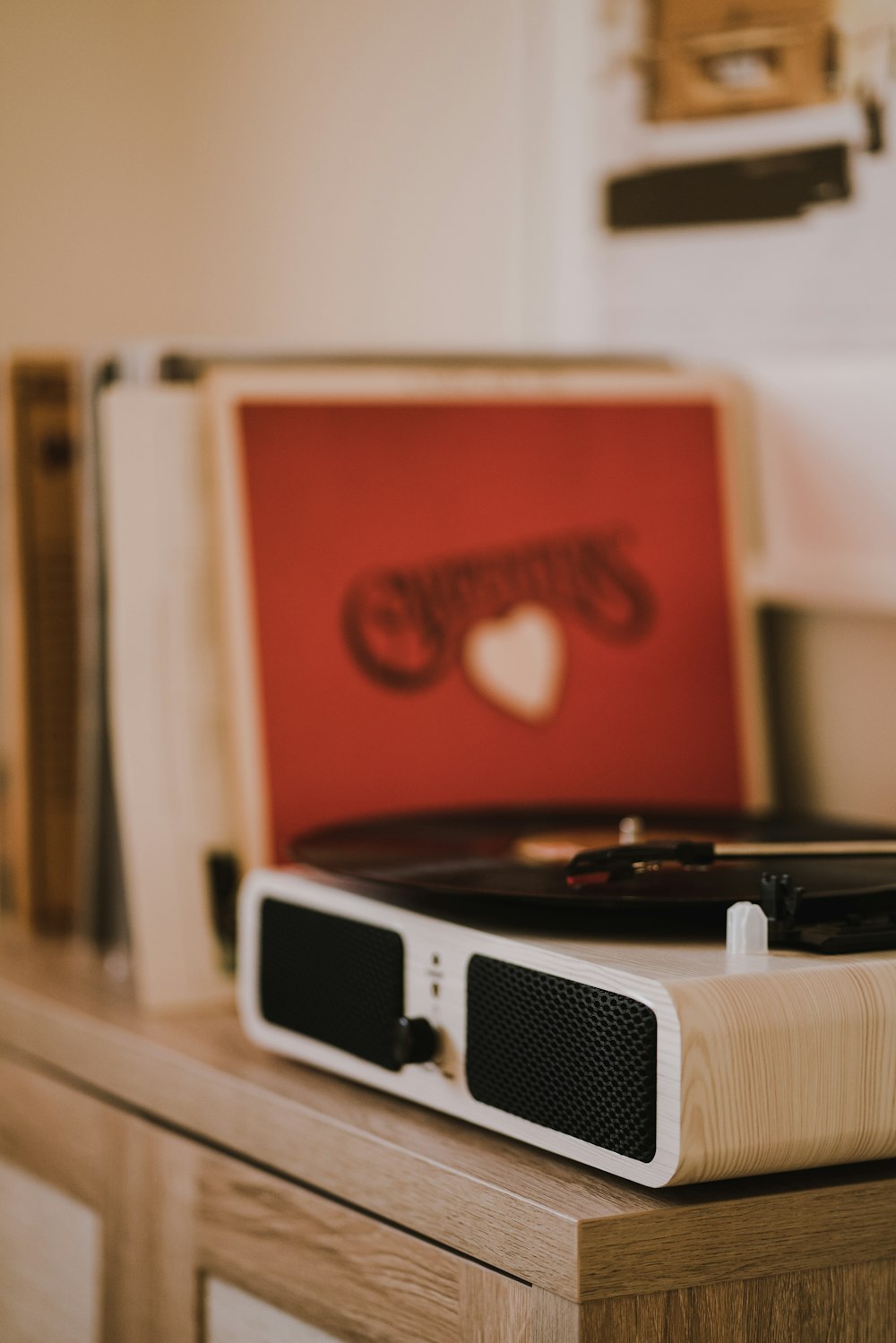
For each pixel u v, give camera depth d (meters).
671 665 1.05
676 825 0.85
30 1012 0.90
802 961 0.57
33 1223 0.90
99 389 0.98
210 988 0.88
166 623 0.92
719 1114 0.52
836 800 1.13
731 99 1.13
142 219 1.61
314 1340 0.68
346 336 1.47
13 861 1.10
